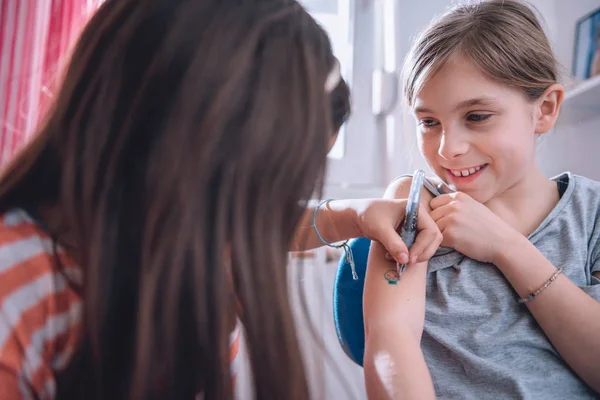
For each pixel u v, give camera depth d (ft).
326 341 3.40
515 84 2.19
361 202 2.34
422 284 2.23
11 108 3.05
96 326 1.21
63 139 1.33
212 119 1.18
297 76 1.32
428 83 2.25
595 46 4.11
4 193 1.40
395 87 4.81
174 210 1.18
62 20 3.23
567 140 4.54
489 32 2.22
